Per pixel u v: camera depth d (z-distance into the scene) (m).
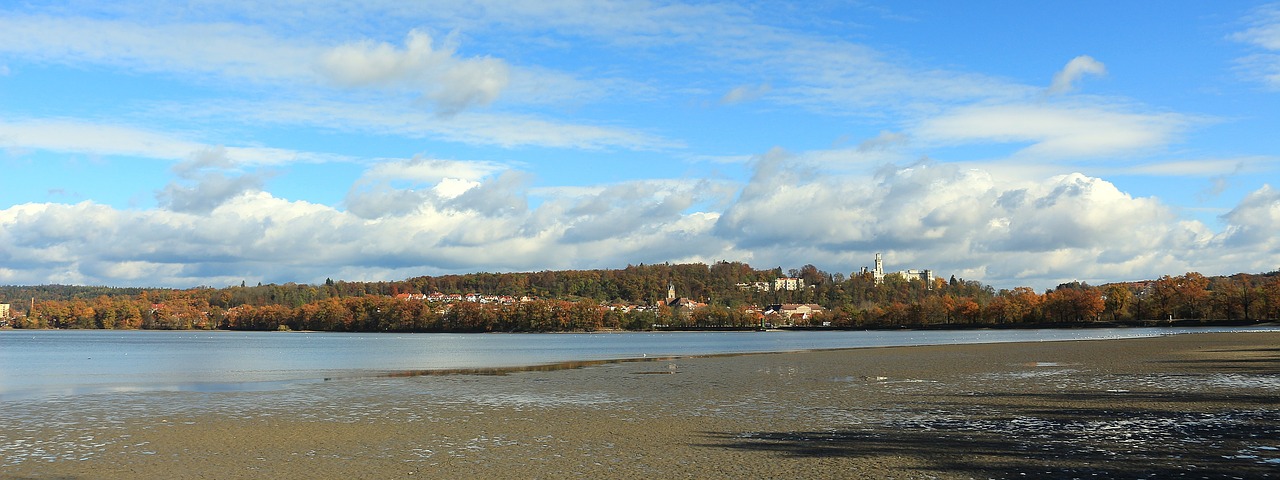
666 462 22.55
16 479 21.16
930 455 22.95
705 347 130.50
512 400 37.34
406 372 57.84
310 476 21.27
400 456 23.67
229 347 134.38
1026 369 52.22
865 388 41.09
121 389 43.81
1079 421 28.48
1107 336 138.50
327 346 139.38
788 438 26.02
